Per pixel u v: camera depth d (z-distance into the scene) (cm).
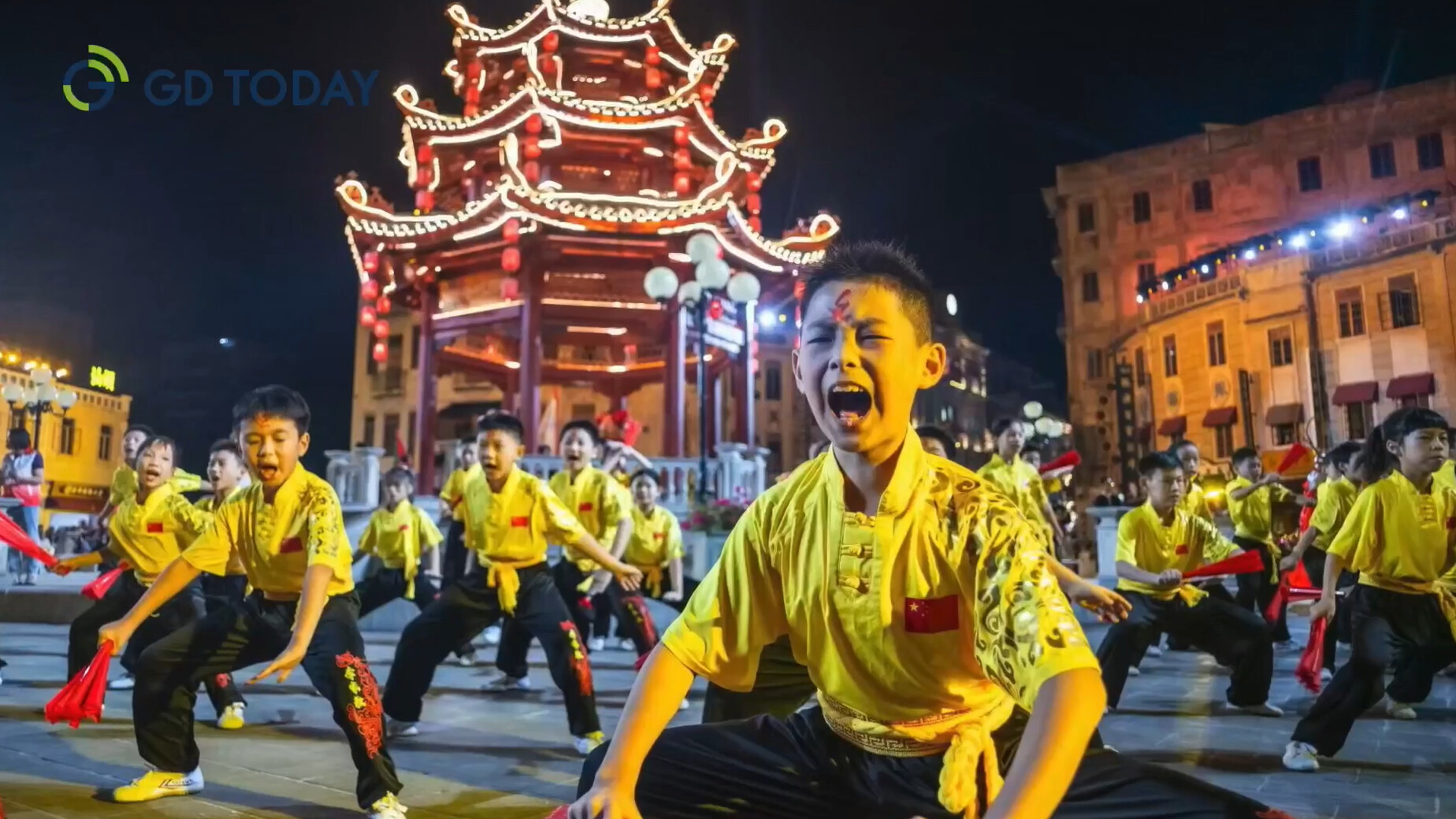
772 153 1717
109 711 652
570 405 3459
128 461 940
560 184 1647
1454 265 2584
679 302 1540
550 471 1410
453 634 569
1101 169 3703
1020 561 179
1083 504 3578
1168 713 669
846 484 205
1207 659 981
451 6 1677
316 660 421
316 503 428
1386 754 546
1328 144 3253
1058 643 166
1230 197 3422
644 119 1555
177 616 641
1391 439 507
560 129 1580
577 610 779
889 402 189
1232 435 3080
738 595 215
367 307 1556
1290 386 2930
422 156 1634
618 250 1539
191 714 452
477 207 1473
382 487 925
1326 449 2797
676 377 1547
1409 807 435
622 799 192
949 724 206
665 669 210
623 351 1969
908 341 192
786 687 366
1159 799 185
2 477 1288
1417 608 503
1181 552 627
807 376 196
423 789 470
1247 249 2962
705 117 1592
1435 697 751
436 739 587
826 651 209
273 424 431
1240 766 515
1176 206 3528
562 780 487
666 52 1695
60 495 3319
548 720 650
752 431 1697
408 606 1178
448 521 1231
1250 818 179
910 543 198
